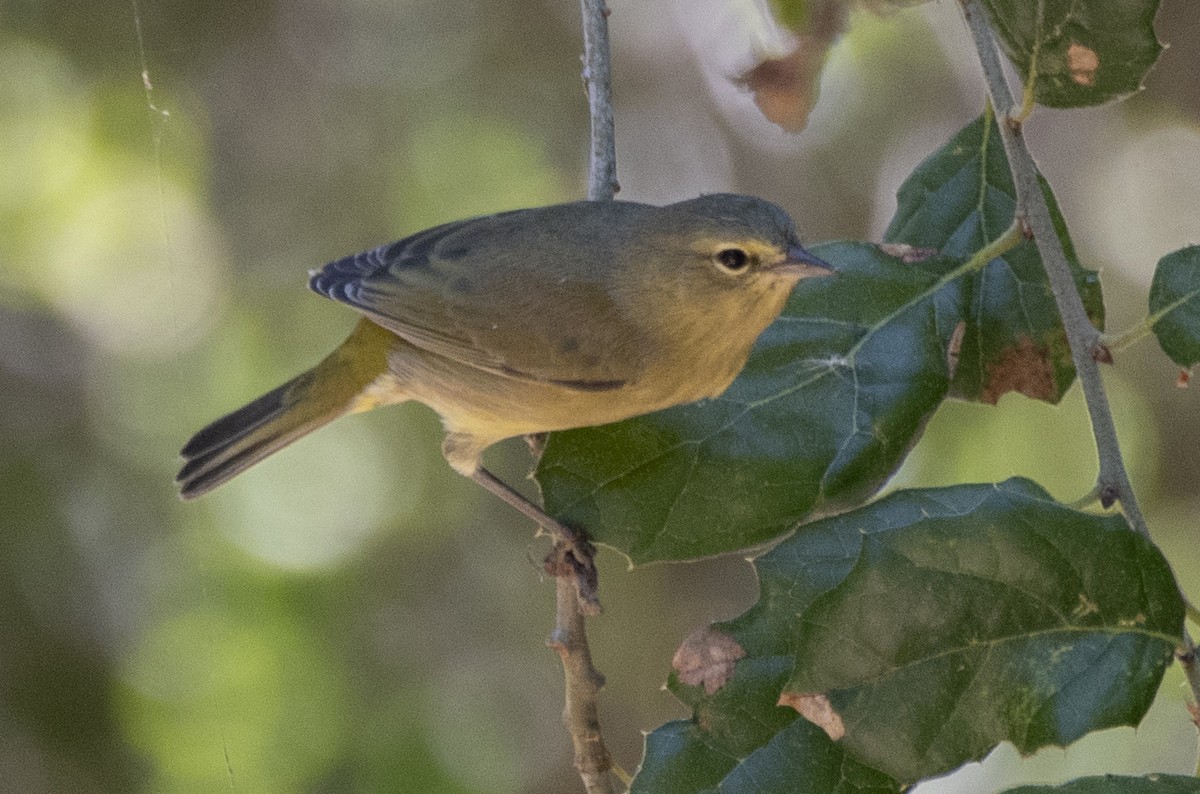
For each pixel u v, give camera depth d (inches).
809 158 556.1
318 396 338.3
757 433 230.5
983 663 183.6
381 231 535.5
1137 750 441.1
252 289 528.7
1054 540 185.6
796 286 243.8
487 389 307.9
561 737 503.8
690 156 575.2
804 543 204.5
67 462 505.4
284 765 452.4
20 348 517.0
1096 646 184.5
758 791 206.4
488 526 508.7
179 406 516.4
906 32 531.8
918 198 257.8
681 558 227.9
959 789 459.5
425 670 485.1
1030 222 211.2
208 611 479.2
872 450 227.9
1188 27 526.3
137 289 526.9
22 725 469.7
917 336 236.2
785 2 269.7
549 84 547.8
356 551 497.0
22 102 511.2
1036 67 207.2
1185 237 539.5
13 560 485.4
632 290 284.5
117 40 518.3
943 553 185.3
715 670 212.2
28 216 517.0
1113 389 505.7
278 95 540.4
